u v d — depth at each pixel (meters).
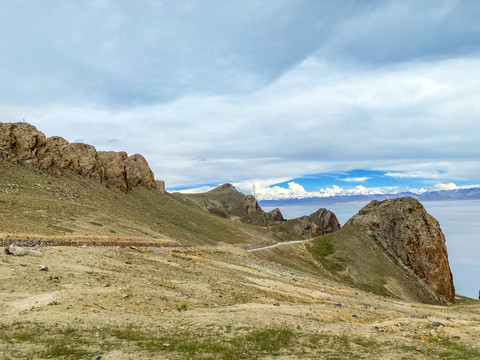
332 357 16.47
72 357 12.78
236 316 23.19
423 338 21.53
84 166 107.75
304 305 34.66
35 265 25.69
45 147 93.50
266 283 45.75
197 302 26.69
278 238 196.00
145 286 27.39
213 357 14.74
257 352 16.48
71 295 20.47
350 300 48.72
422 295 105.19
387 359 16.48
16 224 44.72
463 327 27.66
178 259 47.66
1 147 80.44
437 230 122.25
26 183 73.19
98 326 16.73
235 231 159.75
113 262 34.06
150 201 132.25
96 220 65.62
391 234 126.81
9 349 12.54
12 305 17.73
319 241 137.25
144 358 13.63
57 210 61.06
